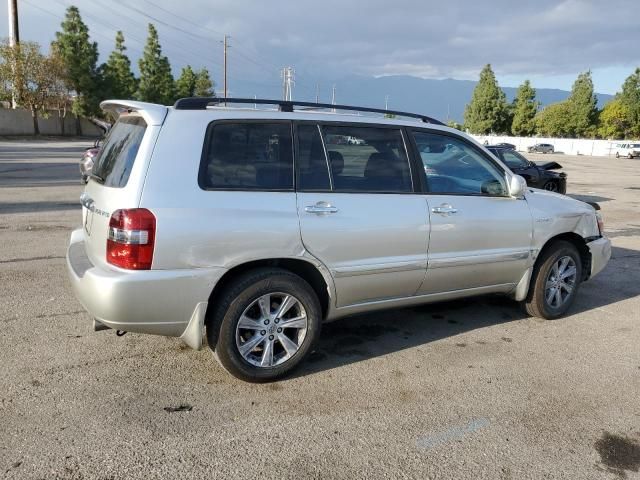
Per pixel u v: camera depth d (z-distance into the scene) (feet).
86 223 12.18
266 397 11.32
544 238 15.64
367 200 12.46
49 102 154.51
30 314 15.44
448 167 14.15
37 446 9.26
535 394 11.86
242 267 11.43
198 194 10.66
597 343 14.92
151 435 9.75
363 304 13.10
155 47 205.57
